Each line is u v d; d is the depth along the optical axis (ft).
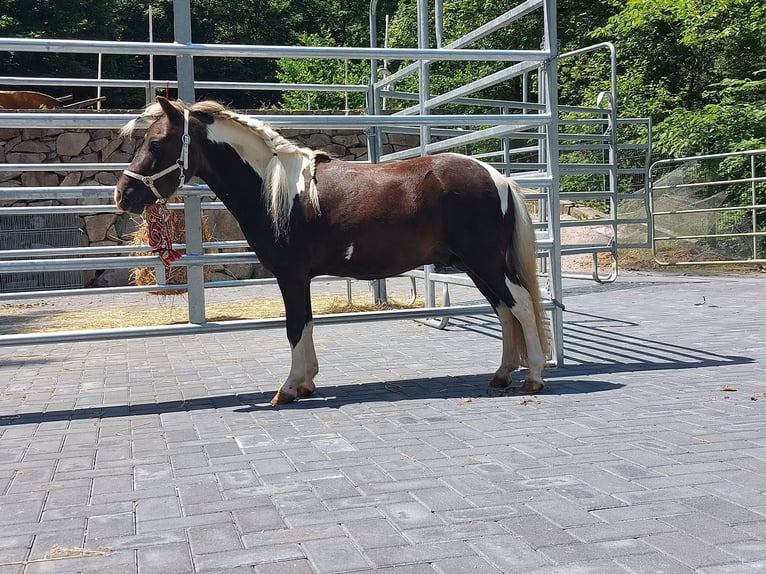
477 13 69.21
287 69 87.20
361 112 46.55
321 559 8.52
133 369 21.47
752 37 53.26
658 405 15.31
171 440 13.76
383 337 26.30
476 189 16.35
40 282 42.37
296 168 16.51
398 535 9.12
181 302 36.88
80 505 10.48
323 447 12.98
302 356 16.67
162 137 15.79
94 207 18.11
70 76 96.58
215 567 8.39
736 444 12.51
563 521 9.45
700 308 30.17
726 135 48.11
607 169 36.32
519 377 18.76
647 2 54.90
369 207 16.26
